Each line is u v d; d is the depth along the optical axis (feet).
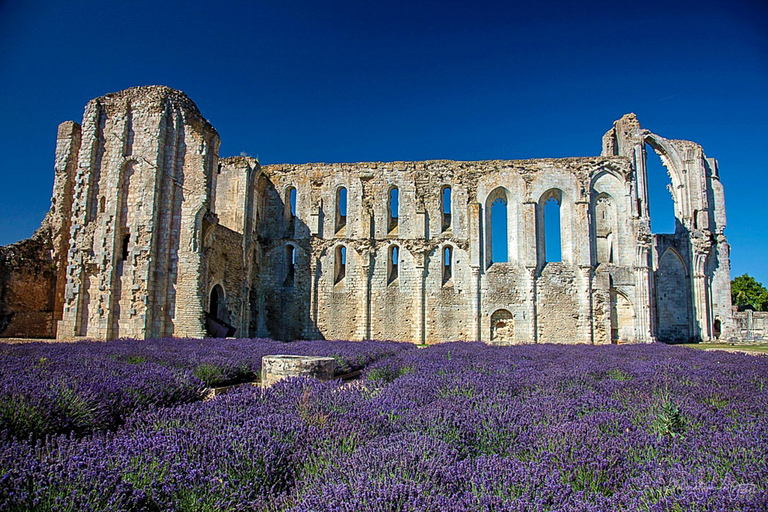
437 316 105.60
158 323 79.05
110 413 23.09
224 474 14.33
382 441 17.08
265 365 35.42
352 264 109.19
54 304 90.89
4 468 13.37
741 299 202.49
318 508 12.17
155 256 80.64
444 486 13.43
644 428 19.92
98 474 13.23
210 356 44.62
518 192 108.68
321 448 17.04
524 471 14.05
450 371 36.88
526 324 103.55
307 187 113.39
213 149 89.35
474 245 106.63
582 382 31.30
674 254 121.60
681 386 29.19
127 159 83.41
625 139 113.60
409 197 110.83
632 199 106.93
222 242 90.38
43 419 20.04
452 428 19.01
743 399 25.39
